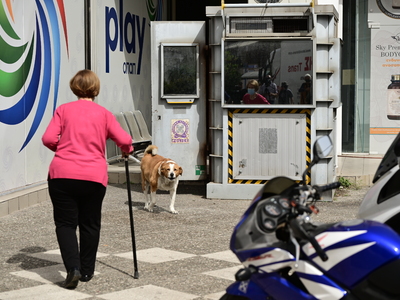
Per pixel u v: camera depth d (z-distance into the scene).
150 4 15.65
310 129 9.20
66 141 5.04
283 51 9.07
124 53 13.67
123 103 13.62
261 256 2.88
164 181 8.16
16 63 8.68
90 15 11.46
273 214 2.81
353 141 14.16
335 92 9.18
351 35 13.92
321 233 2.78
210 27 9.43
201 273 5.46
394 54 13.79
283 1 10.68
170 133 9.90
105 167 5.15
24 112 8.95
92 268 5.25
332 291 2.68
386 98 13.91
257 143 9.32
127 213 8.27
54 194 4.99
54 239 6.73
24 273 5.45
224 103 9.24
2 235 6.88
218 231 7.18
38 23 9.41
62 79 10.34
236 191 9.41
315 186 3.09
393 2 13.67
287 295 2.81
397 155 3.87
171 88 9.81
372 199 3.71
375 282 2.63
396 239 2.67
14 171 8.69
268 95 9.16
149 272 5.50
